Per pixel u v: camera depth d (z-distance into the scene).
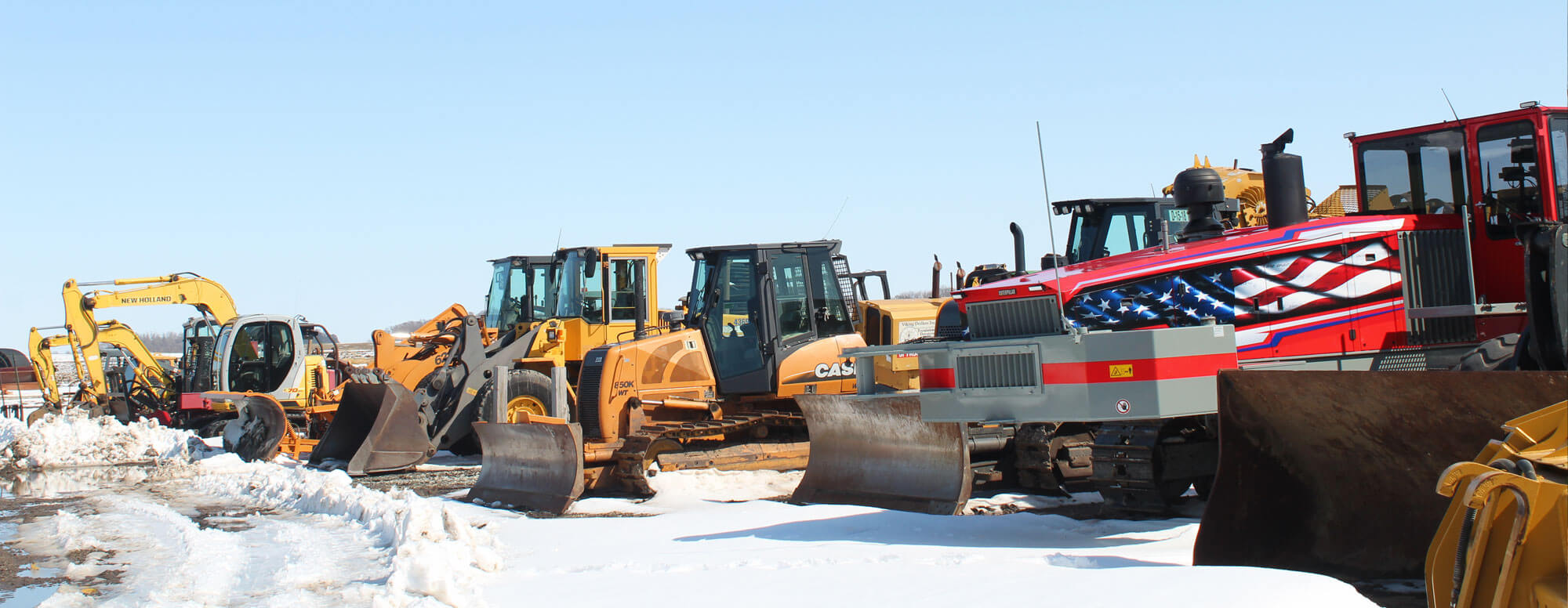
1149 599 4.68
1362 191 9.12
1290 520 5.92
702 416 12.33
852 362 12.55
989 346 6.94
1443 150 8.52
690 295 13.07
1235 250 7.81
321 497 10.71
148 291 21.39
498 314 19.22
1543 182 7.91
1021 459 9.46
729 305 12.47
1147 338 6.32
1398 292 8.09
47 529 9.92
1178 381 6.32
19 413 25.22
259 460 15.73
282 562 7.81
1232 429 5.84
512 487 11.34
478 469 14.88
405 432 14.64
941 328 11.22
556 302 17.47
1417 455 5.50
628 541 7.77
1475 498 3.56
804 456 11.94
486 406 15.15
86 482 14.00
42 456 16.09
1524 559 3.49
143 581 7.41
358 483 13.50
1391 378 5.27
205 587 7.07
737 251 12.53
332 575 7.23
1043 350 6.69
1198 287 7.72
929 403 7.31
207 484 13.22
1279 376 5.60
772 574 6.05
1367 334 8.00
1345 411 5.54
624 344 12.07
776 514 8.64
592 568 6.74
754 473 11.42
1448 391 5.14
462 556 6.96
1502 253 8.17
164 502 11.78
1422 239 8.23
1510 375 4.93
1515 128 8.08
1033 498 9.23
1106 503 8.43
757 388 12.20
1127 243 12.35
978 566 5.89
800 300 12.51
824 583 5.68
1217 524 5.85
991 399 6.96
